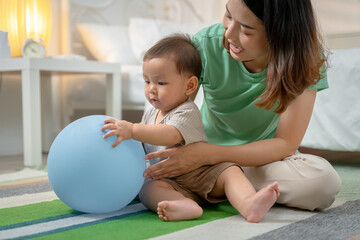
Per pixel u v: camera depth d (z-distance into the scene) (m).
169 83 1.00
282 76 0.92
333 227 0.85
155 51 1.01
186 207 0.91
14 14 2.02
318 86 1.04
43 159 2.20
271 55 0.94
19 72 2.10
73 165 0.87
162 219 0.92
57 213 0.99
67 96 2.52
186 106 1.02
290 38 0.91
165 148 1.02
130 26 2.72
